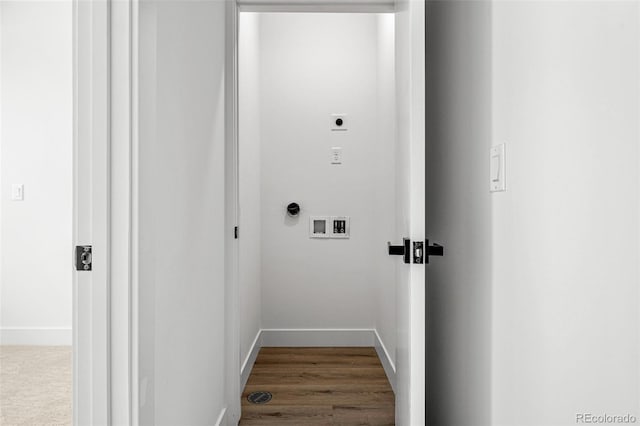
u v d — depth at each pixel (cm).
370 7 186
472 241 113
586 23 62
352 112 293
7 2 304
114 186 85
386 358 238
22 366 263
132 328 85
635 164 52
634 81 52
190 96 127
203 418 142
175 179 112
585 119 62
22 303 308
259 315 284
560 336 69
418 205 114
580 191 63
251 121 252
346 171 293
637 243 52
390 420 184
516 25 85
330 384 223
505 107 91
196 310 133
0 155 307
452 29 135
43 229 309
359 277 293
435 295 155
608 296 57
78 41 84
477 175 109
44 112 307
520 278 83
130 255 85
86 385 84
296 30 293
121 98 85
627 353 54
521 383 83
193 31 130
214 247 158
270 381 228
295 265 293
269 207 292
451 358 134
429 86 168
